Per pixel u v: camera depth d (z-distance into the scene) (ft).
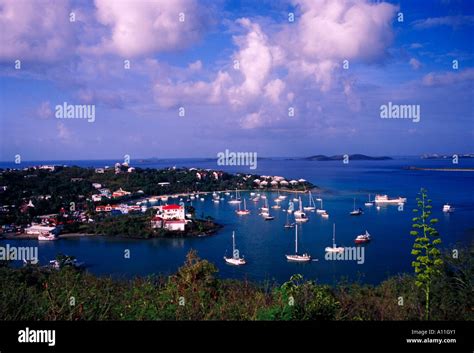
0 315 22.08
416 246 26.30
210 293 28.81
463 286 28.45
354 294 31.01
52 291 25.73
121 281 33.96
